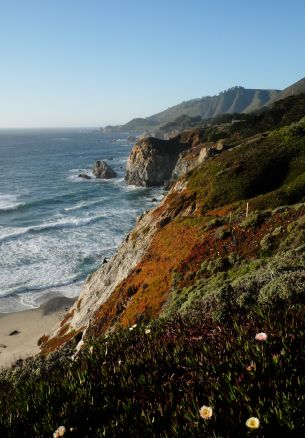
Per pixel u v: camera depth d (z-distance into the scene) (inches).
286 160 1846.7
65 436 183.0
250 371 180.1
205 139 4694.9
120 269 1368.1
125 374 229.1
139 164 4672.7
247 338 221.3
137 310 901.2
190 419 163.3
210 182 1793.8
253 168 1797.5
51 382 243.8
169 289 890.1
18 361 983.0
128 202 3722.9
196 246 1013.2
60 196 3961.6
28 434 195.8
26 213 3255.4
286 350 191.3
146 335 292.8
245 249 883.4
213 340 236.5
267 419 148.9
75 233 2625.5
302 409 152.5
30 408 211.0
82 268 2011.6
